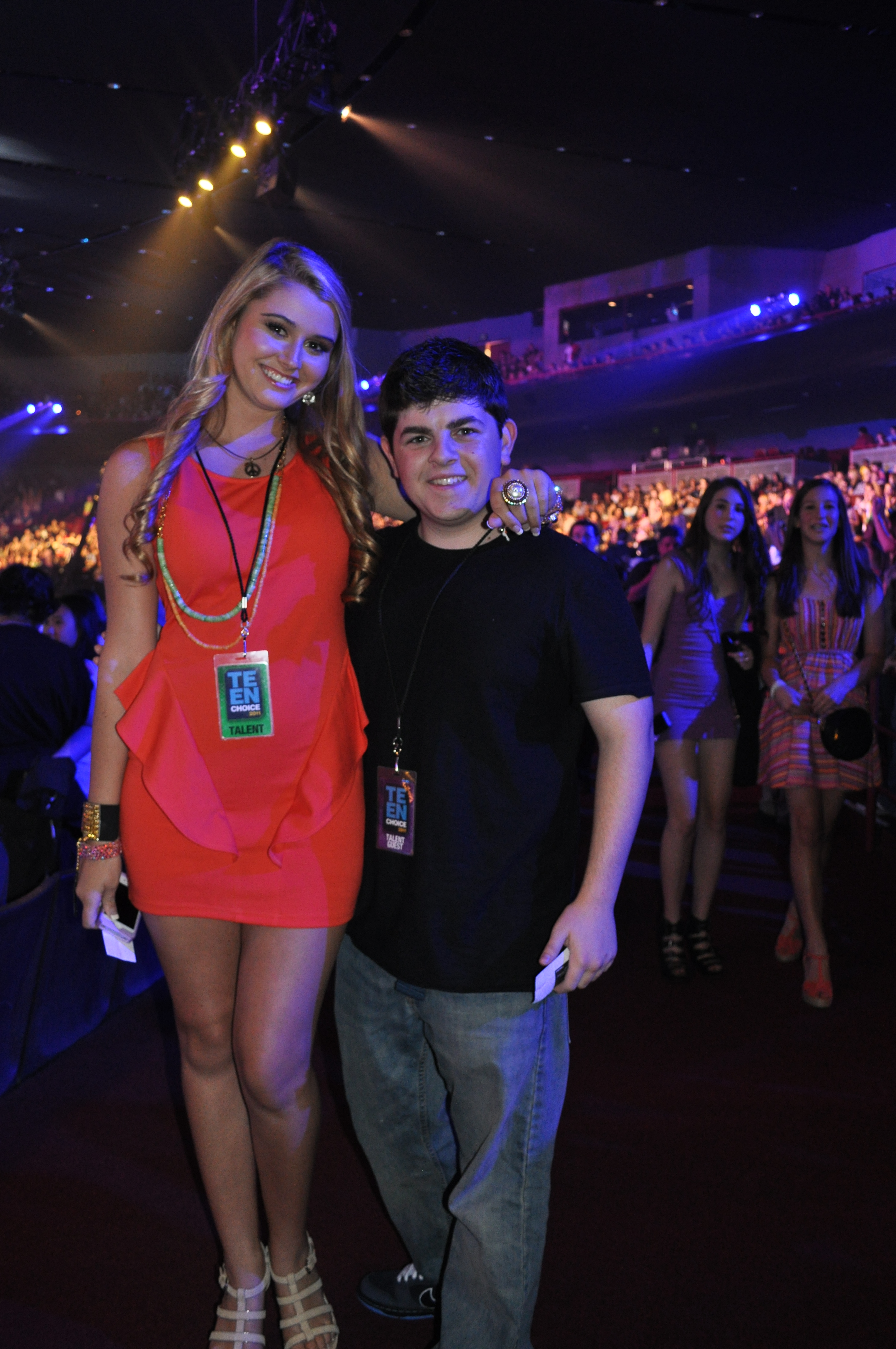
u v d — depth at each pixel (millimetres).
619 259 15875
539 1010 1408
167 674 1496
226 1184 1604
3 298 16672
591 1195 2119
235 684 1485
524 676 1363
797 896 3221
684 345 15836
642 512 15508
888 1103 2520
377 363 20734
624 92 9289
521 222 13773
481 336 19922
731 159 11125
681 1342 1688
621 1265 1890
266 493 1537
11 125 10555
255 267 1478
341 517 1557
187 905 1487
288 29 7754
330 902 1497
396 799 1444
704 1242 1961
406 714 1444
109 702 1514
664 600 3352
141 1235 1958
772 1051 2820
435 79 9109
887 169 11477
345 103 8953
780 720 3254
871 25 7812
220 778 1495
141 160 11367
